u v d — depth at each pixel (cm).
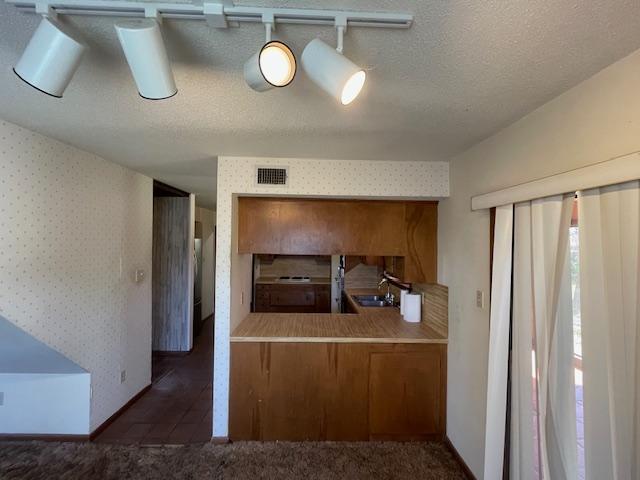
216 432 241
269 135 190
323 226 270
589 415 118
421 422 245
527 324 154
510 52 106
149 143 210
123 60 114
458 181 231
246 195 255
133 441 246
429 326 275
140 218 311
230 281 245
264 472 212
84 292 236
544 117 146
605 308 114
